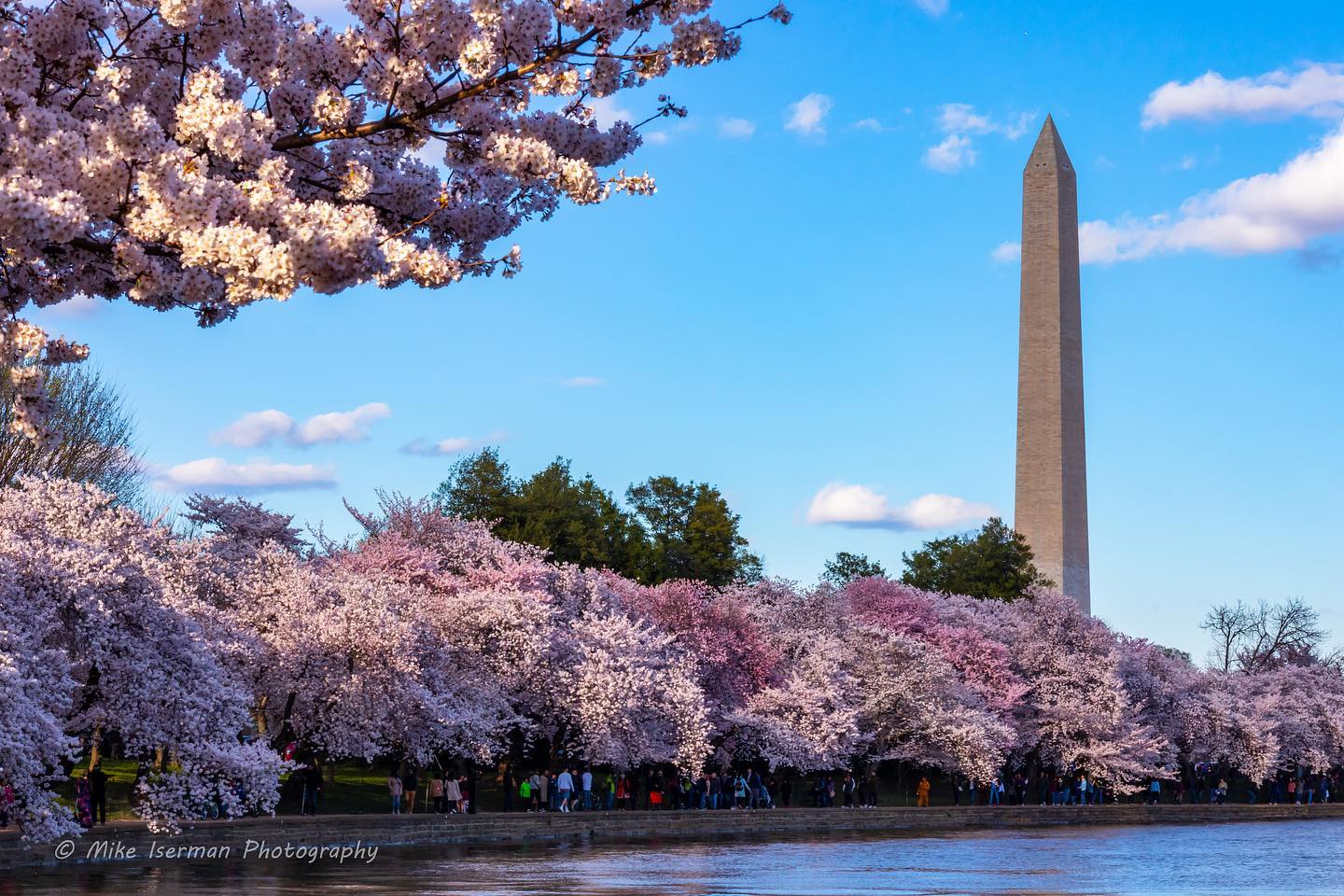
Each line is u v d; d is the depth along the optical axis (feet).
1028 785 259.80
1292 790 285.84
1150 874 123.85
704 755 179.83
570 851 138.21
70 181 35.65
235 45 41.96
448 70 42.11
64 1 39.88
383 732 152.56
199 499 185.78
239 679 135.95
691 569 284.00
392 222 45.50
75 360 44.60
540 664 176.76
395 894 91.61
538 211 47.09
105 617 105.81
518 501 274.98
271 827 125.08
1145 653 281.74
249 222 36.06
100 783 120.16
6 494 131.54
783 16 42.50
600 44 41.91
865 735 218.59
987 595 295.89
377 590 155.53
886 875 116.67
